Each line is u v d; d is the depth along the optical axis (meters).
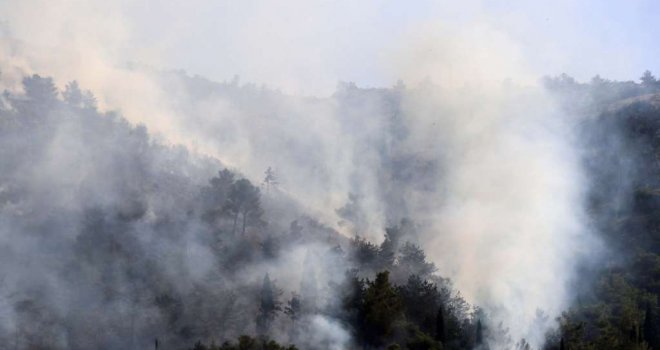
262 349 57.47
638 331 64.12
